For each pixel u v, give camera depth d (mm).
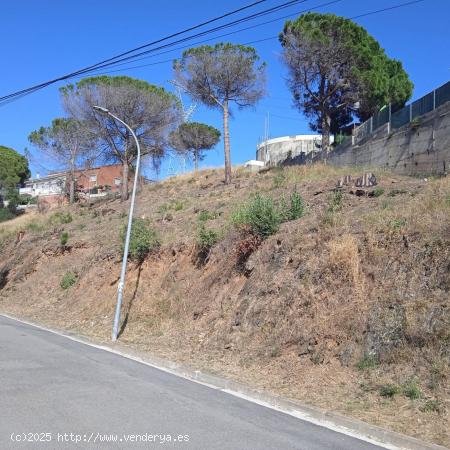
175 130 39344
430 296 9055
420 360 8195
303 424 6980
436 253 9727
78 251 26594
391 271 10211
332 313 10250
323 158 31125
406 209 12195
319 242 12359
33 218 42156
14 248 34094
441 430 6457
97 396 7824
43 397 7637
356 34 32500
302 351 10039
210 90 30812
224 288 14633
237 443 5930
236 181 29703
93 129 35750
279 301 11656
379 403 7633
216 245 16891
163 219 24391
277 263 13109
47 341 14023
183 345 12984
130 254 20156
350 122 39688
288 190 21266
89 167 44219
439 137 19047
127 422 6516
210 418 6957
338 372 9031
